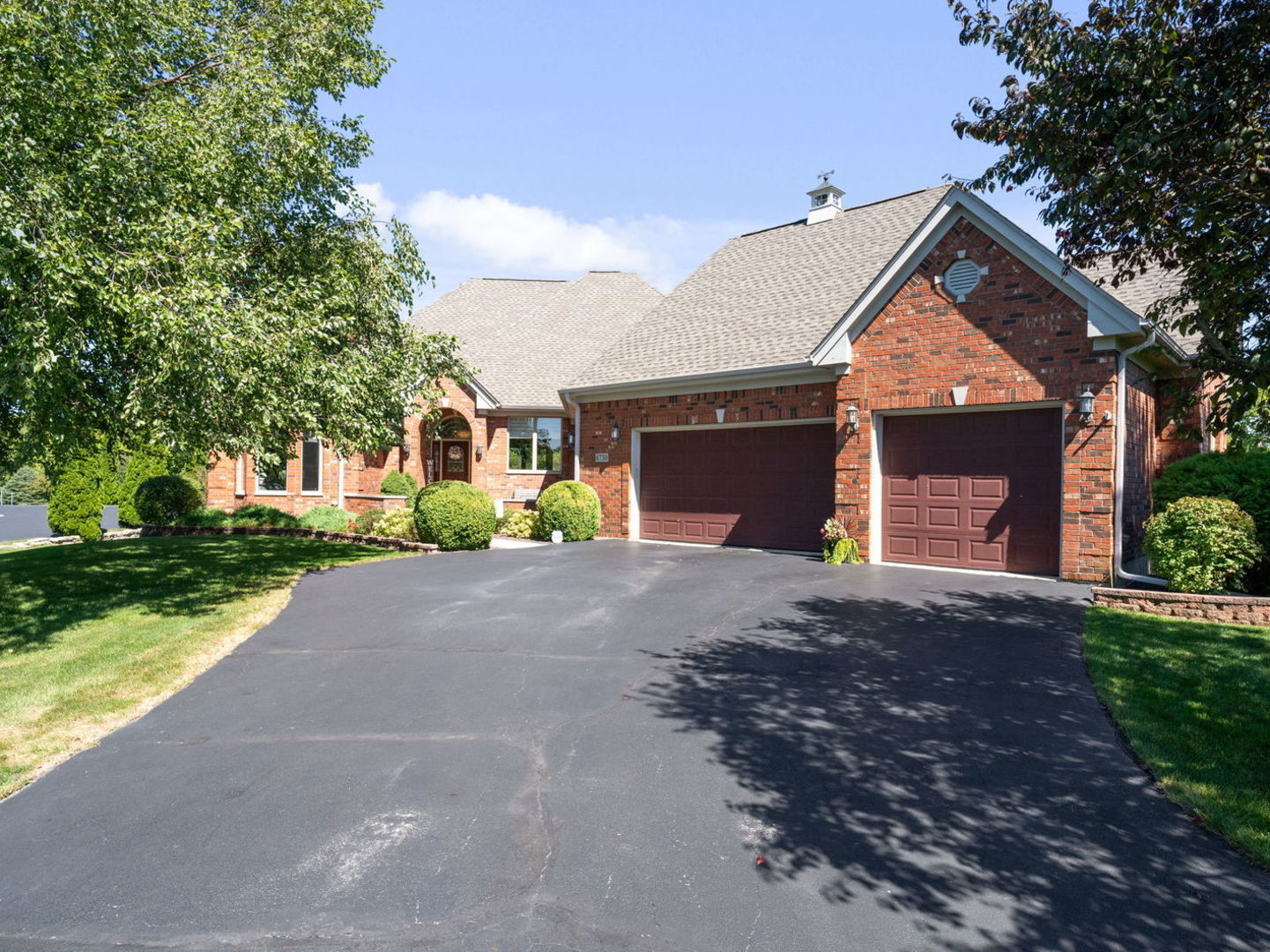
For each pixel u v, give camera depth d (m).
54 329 7.80
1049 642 7.45
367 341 14.05
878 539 12.66
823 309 15.08
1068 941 3.04
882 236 16.55
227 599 10.27
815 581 10.84
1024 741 5.07
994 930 3.12
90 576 12.23
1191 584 8.95
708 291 18.89
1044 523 11.04
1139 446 11.39
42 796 4.47
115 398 9.92
